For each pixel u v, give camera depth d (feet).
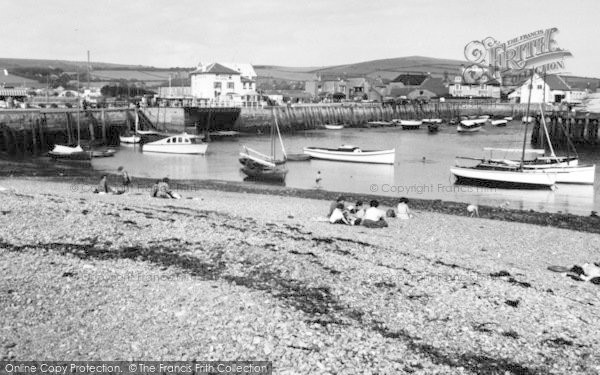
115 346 42.09
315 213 97.09
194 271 58.80
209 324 46.29
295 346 43.32
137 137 246.27
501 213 108.88
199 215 87.40
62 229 71.20
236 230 76.43
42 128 214.07
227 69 421.59
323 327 47.01
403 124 392.47
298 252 67.21
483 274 63.31
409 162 206.49
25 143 204.33
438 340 46.24
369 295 54.95
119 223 75.97
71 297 50.06
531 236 86.84
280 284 56.59
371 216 87.40
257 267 61.21
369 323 48.67
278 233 76.54
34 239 66.13
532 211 112.78
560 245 81.66
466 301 54.44
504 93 594.65
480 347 45.39
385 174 175.42
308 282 57.57
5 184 120.37
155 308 48.83
